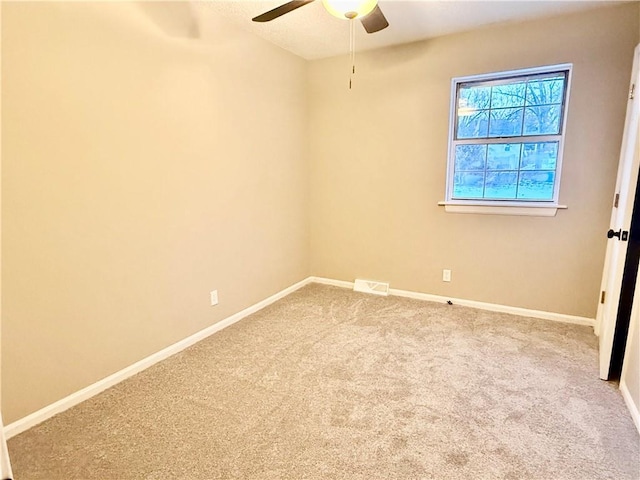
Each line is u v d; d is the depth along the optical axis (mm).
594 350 2492
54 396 1878
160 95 2270
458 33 3004
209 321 2809
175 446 1649
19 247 1687
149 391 2078
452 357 2418
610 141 2648
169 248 2434
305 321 3045
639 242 1945
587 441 1653
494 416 1830
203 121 2594
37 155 1711
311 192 3967
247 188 3076
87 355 2010
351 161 3680
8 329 1682
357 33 2965
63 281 1869
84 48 1854
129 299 2207
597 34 2582
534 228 2982
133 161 2148
